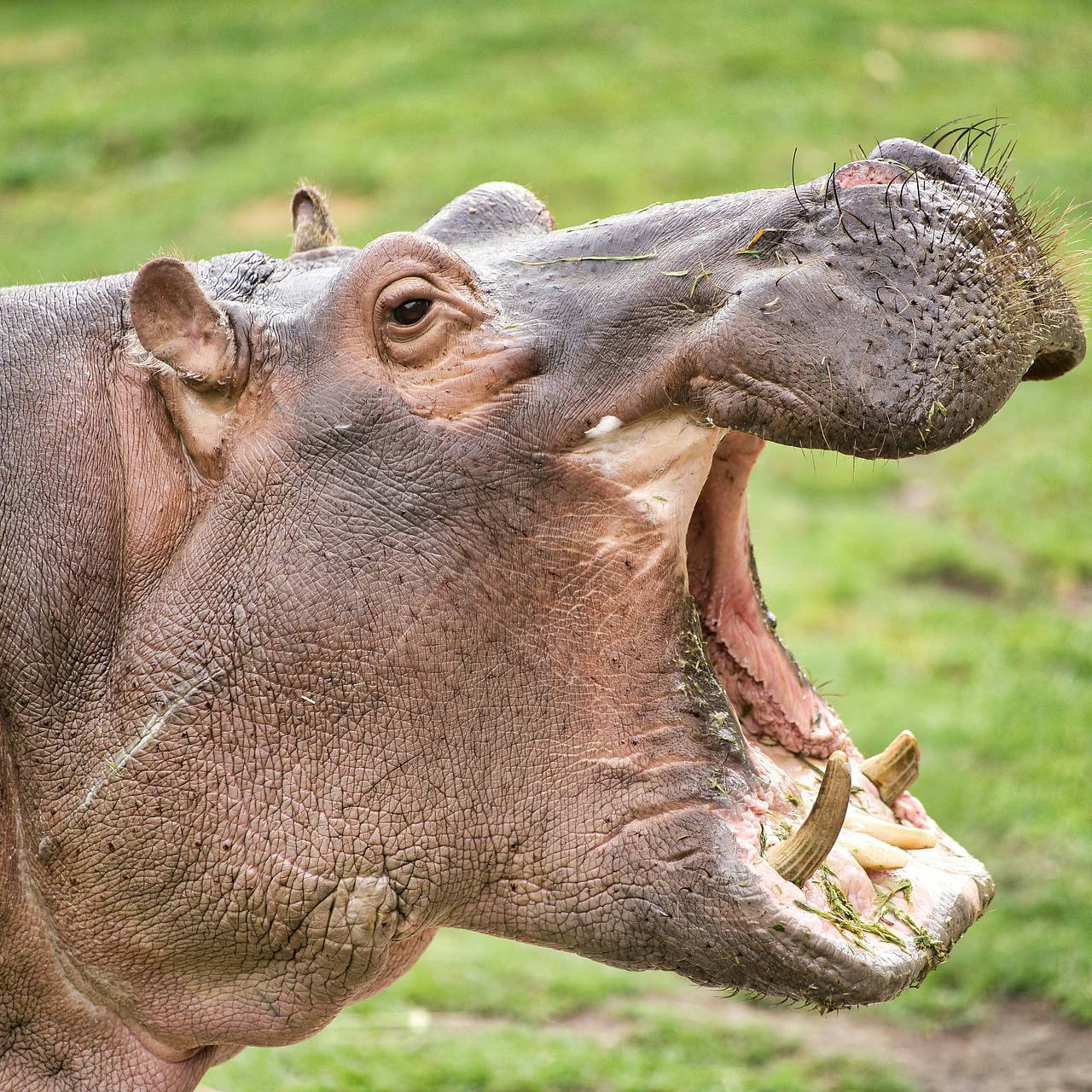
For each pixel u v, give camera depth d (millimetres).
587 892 7293
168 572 7512
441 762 7301
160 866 7508
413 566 7262
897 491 24922
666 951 7234
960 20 47000
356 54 47000
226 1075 12297
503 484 7297
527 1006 13461
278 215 35938
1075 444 25391
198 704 7375
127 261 33844
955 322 6965
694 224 7496
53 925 7762
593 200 34719
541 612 7305
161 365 7613
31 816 7648
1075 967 13320
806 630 20156
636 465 7340
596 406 7293
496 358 7371
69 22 54625
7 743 7633
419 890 7398
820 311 6977
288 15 51688
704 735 7371
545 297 7535
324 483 7367
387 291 7383
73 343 7875
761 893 6973
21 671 7547
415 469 7316
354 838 7320
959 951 13703
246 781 7371
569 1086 12195
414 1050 12680
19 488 7574
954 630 19906
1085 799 15766
